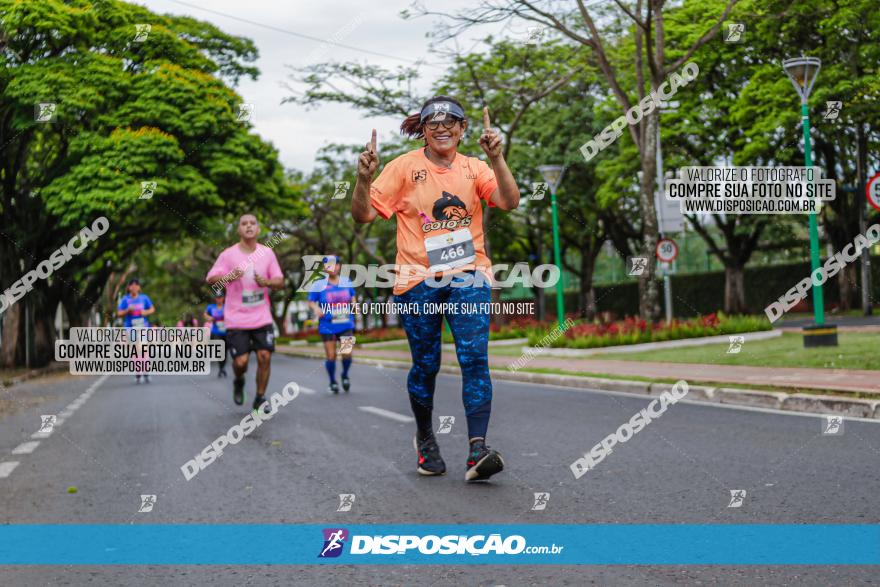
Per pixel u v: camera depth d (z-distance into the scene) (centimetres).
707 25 2822
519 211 3834
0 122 2598
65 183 2545
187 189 2722
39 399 1416
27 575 364
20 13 2420
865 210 2769
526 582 331
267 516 458
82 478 599
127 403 1247
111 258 3553
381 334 3525
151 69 2717
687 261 4469
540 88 2722
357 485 529
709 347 1714
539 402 1000
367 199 496
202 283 5422
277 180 3180
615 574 335
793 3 2281
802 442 625
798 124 2647
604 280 4756
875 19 2411
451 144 513
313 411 986
